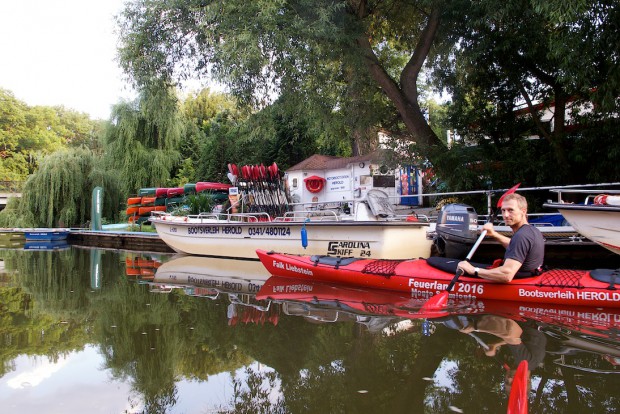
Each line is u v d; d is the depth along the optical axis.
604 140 9.32
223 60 10.09
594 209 5.66
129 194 24.06
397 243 7.58
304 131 25.11
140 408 2.73
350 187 20.80
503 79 11.08
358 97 12.47
